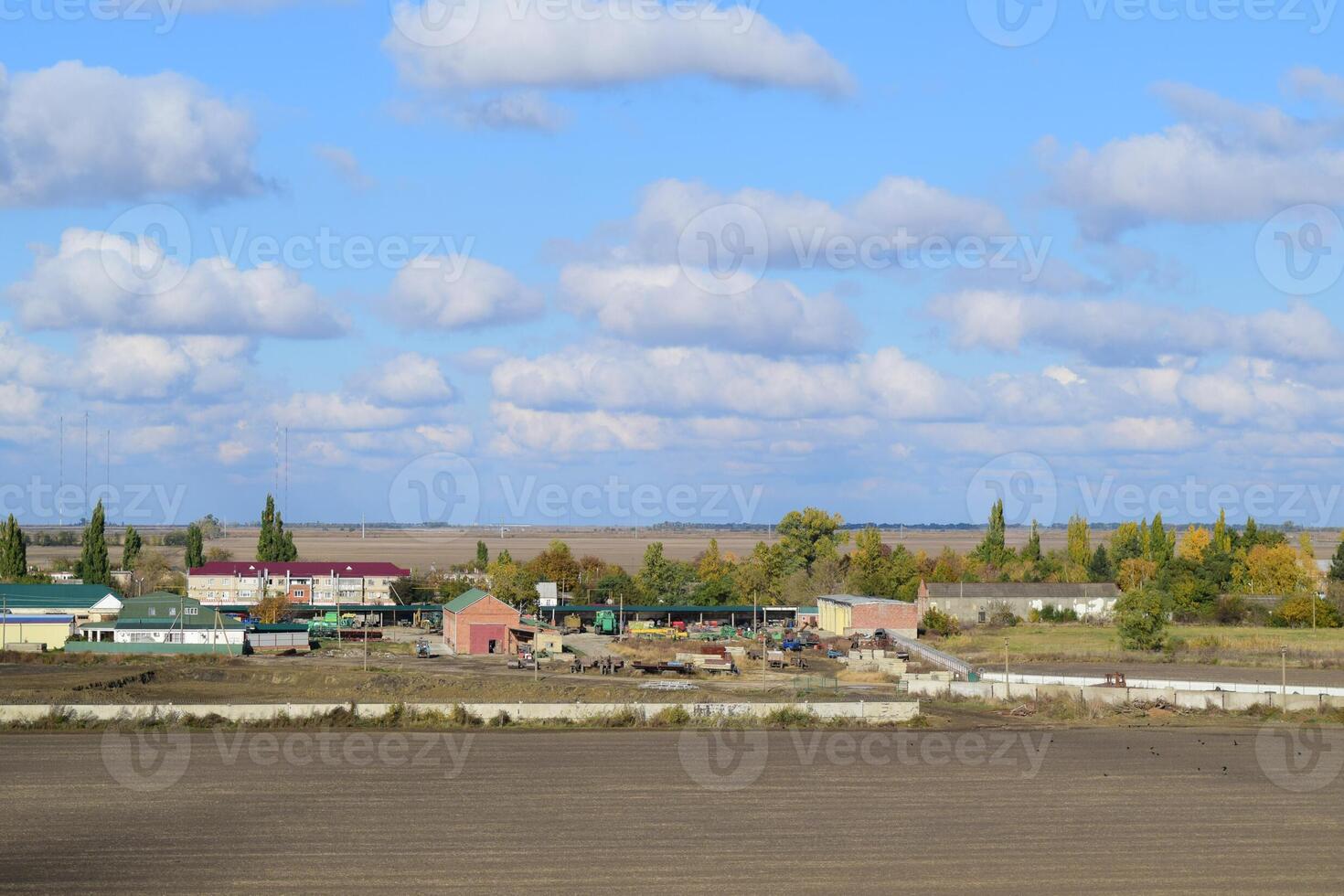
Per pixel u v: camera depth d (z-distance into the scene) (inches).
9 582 4707.2
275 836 1691.7
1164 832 1759.4
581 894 1461.6
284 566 5703.7
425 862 1578.5
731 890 1481.3
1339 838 1736.0
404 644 4534.9
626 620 5354.3
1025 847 1678.2
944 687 3125.0
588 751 2284.7
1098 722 2694.4
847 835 1726.1
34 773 2047.2
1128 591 4424.2
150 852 1612.9
